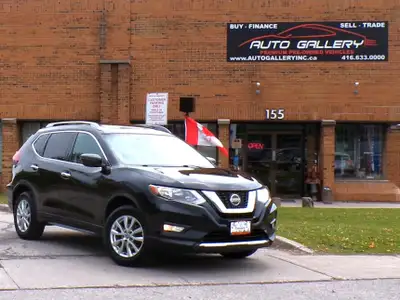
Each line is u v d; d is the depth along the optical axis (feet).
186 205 21.85
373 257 28.22
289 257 27.76
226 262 26.00
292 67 63.41
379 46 63.21
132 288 20.29
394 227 38.47
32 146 31.07
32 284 20.40
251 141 66.69
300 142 66.69
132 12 64.39
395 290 21.34
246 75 63.57
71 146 28.19
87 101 64.54
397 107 63.05
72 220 26.68
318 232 34.58
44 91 64.80
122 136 27.09
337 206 57.26
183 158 27.37
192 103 45.75
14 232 33.01
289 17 63.62
